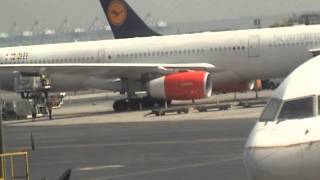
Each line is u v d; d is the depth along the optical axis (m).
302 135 41.22
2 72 188.12
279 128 42.34
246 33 167.50
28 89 185.50
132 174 72.56
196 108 154.50
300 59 162.12
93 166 80.62
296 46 162.00
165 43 173.12
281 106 44.22
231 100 182.25
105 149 96.38
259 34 165.88
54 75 180.00
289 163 40.50
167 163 78.88
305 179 40.72
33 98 185.88
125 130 121.38
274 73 166.38
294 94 44.47
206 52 169.00
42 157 92.38
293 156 40.56
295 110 43.53
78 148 99.88
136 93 184.12
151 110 164.75
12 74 187.62
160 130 117.06
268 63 164.62
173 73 165.75
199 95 155.75
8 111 179.38
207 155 83.25
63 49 180.00
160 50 173.00
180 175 69.62
